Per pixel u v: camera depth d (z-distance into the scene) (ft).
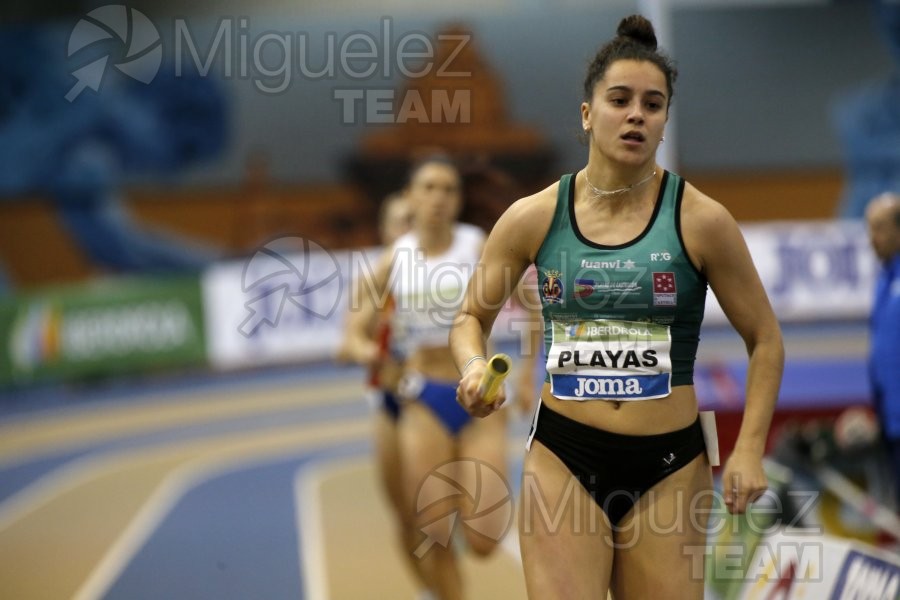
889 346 65.72
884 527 63.98
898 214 66.59
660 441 33.78
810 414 76.13
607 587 33.96
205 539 88.38
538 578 33.63
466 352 35.24
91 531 95.20
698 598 34.19
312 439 141.90
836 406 76.13
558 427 34.45
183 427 157.28
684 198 33.40
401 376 61.77
